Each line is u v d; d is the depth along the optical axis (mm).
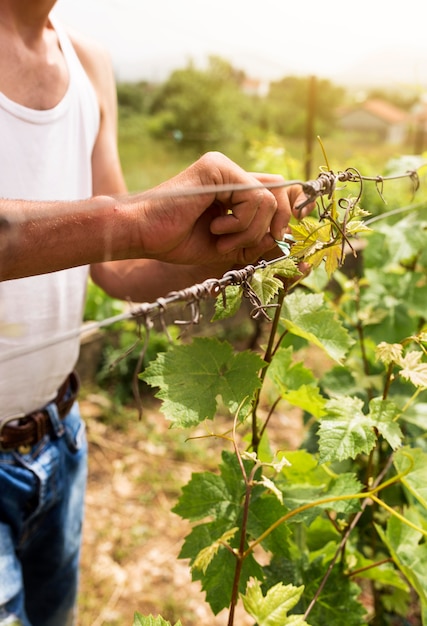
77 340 1513
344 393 1533
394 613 2023
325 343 1063
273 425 3660
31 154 1227
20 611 1353
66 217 890
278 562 1178
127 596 2510
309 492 1079
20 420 1426
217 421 3703
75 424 1615
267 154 3723
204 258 1060
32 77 1230
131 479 3230
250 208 966
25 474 1437
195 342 973
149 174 8352
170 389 924
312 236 906
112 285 1501
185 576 2631
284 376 1159
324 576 1111
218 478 1025
